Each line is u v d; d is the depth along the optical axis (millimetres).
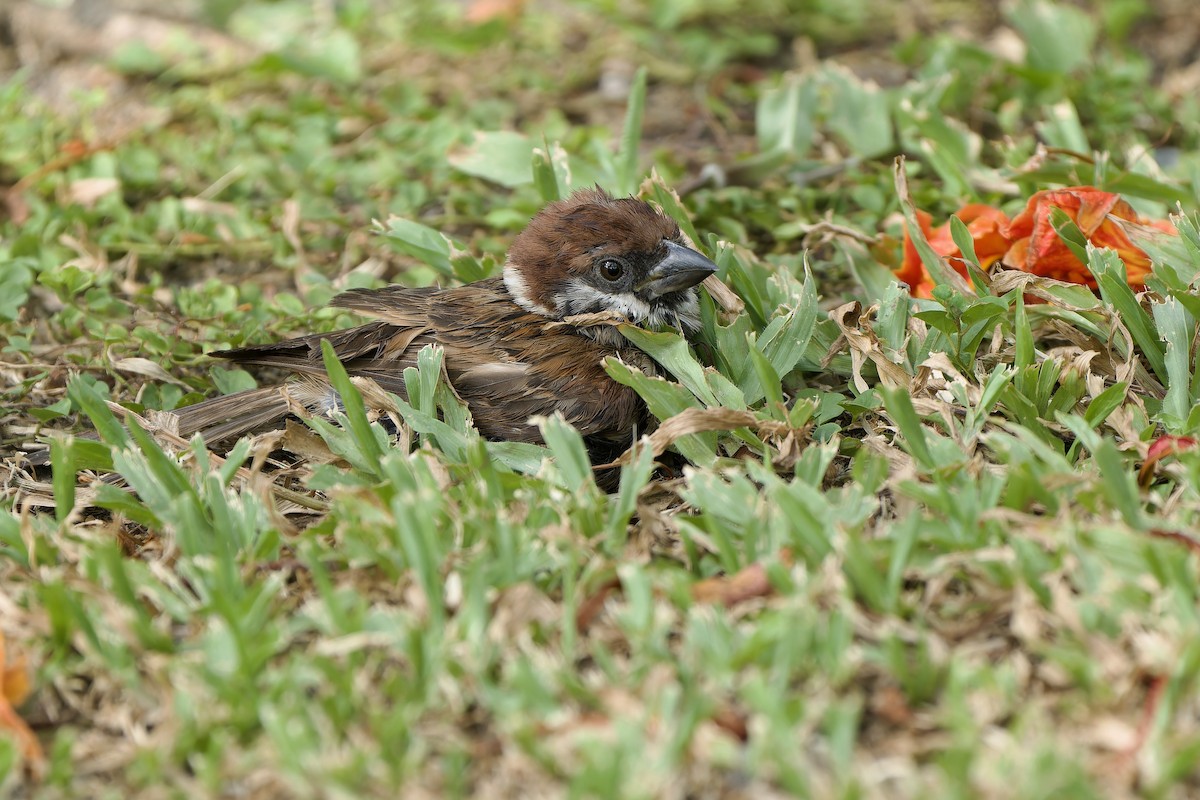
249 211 11883
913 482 6961
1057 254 8945
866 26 15516
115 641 6453
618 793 5316
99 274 10930
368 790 5578
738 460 7883
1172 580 6047
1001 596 6344
